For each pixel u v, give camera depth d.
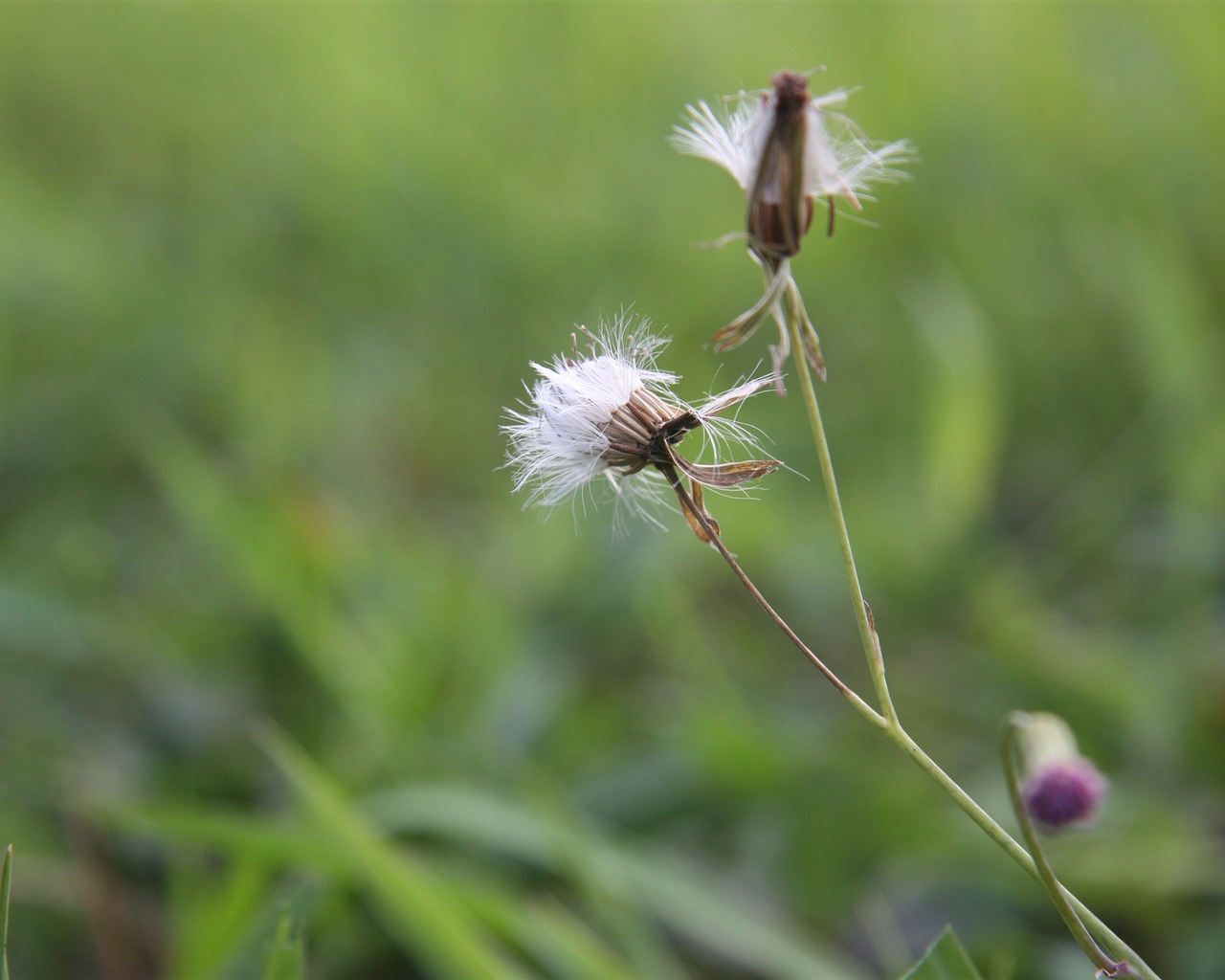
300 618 0.36
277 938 0.26
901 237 0.62
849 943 0.31
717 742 0.33
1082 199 0.59
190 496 0.38
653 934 0.32
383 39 0.78
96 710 0.37
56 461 0.53
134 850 0.32
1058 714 0.37
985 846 0.32
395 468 0.55
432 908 0.28
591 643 0.41
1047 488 0.49
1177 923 0.31
